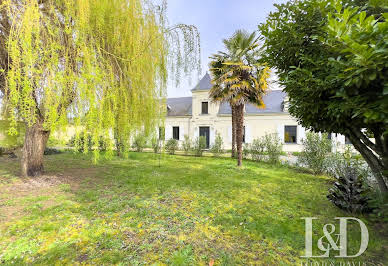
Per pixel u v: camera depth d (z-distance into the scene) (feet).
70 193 11.78
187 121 50.49
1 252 5.92
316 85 6.13
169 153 37.22
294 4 6.97
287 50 7.60
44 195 11.28
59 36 8.02
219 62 23.79
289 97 8.71
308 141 19.84
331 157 17.31
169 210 9.37
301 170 20.70
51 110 7.98
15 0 7.22
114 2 9.12
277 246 6.50
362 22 4.54
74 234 7.00
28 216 8.38
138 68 10.38
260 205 10.20
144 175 17.21
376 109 4.78
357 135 7.53
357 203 8.71
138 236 6.99
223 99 23.16
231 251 6.21
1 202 9.93
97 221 8.05
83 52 8.24
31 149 15.23
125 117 11.02
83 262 5.56
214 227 7.77
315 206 10.02
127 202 10.30
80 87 8.16
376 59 4.22
